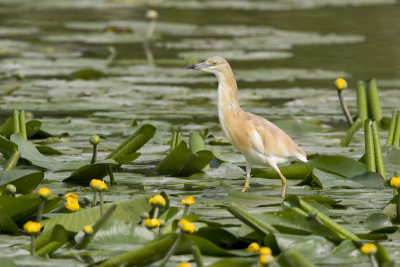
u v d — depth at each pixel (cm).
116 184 1006
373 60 2347
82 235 712
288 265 584
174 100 1723
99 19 3322
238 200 901
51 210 801
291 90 1859
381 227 784
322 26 3119
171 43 2725
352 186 995
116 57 2464
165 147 1239
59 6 3897
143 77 2033
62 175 1049
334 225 735
